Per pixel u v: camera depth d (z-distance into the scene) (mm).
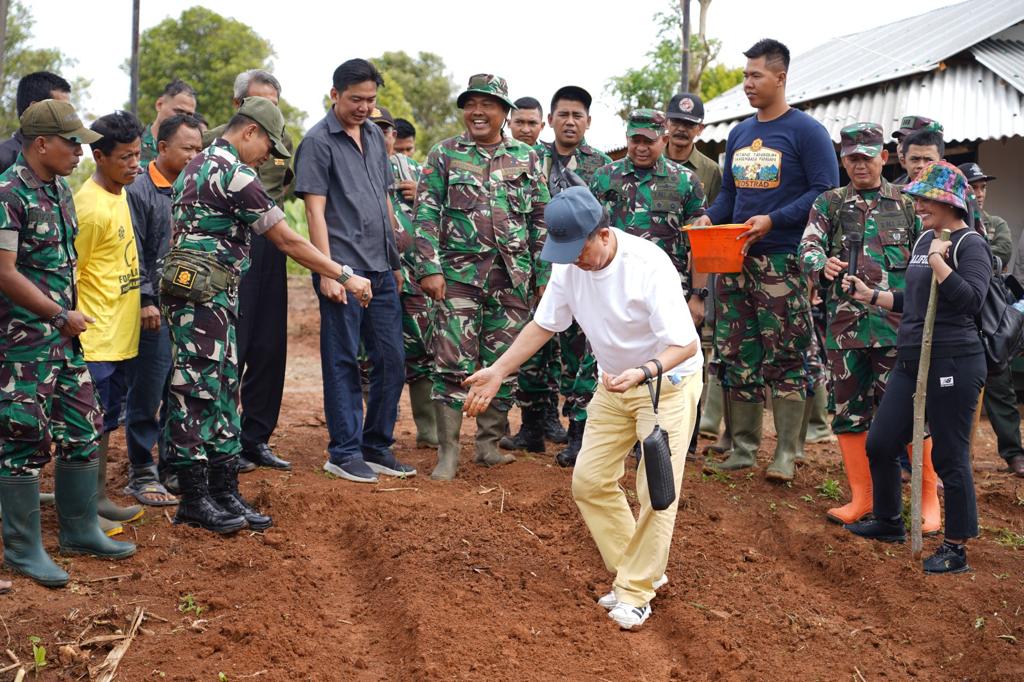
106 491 5703
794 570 5375
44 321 4320
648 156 6535
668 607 4703
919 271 5242
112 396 6062
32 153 4316
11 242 4180
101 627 4137
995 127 10203
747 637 4508
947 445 5148
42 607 4191
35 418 4324
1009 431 7492
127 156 5012
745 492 6449
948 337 5102
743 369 6676
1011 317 5152
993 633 4578
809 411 7398
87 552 4719
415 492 5938
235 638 4137
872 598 4980
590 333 4422
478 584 4742
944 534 5480
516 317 6410
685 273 6766
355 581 4820
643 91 17922
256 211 4918
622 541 4738
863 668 4297
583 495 4664
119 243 5137
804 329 6422
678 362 4156
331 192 6023
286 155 5223
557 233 4016
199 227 4902
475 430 8281
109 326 5109
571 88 7281
